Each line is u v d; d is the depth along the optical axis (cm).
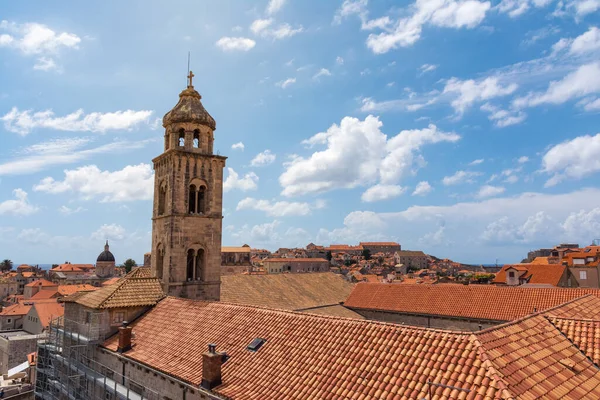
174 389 2511
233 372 2327
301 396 1934
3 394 6016
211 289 4209
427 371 1756
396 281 14350
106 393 3133
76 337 3600
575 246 18525
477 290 4959
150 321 3412
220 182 4369
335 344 2219
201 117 4244
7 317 10650
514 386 1567
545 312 2625
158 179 4419
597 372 2012
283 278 6000
